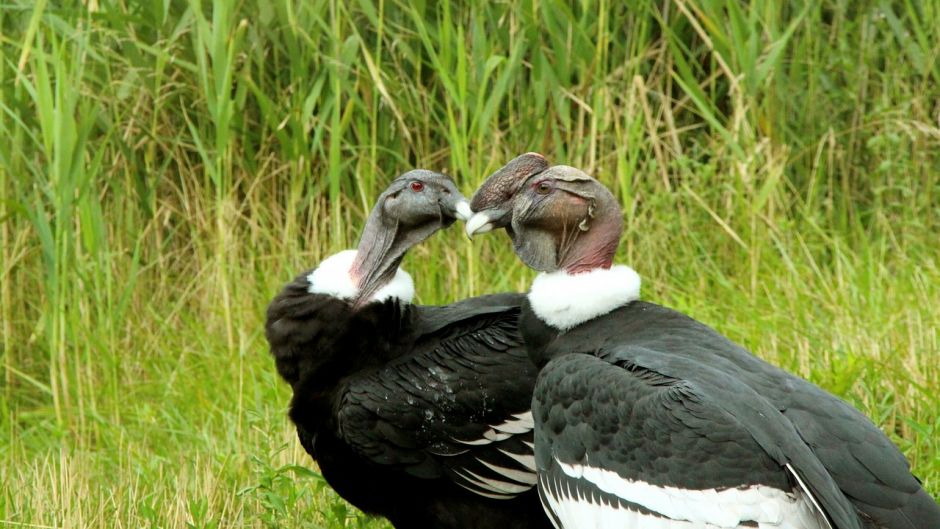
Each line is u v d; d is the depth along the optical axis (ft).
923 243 39.65
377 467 25.76
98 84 39.93
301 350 26.13
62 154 35.55
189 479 30.94
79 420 36.45
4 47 39.52
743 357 22.48
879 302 35.35
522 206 24.34
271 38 39.37
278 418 33.14
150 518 27.81
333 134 37.09
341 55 38.17
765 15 40.40
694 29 42.06
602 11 38.75
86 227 36.42
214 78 37.93
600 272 23.91
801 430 20.63
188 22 38.04
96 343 37.01
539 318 24.12
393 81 39.86
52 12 38.01
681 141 42.47
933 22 41.01
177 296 41.09
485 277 39.40
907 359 31.81
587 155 40.65
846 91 41.86
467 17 40.65
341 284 26.37
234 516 28.96
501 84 37.01
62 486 29.68
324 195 41.22
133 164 40.34
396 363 25.95
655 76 42.22
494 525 25.80
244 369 36.88
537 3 39.81
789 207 40.93
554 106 39.93
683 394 20.70
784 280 37.86
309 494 29.35
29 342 39.55
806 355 32.48
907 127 40.06
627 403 21.08
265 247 40.52
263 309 38.58
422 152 40.52
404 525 26.61
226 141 36.70
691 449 20.26
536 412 22.39
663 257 39.91
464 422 25.23
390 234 26.89
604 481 21.03
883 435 20.98
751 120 40.45
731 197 39.83
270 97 40.98
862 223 42.32
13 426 37.22
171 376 37.55
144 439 34.47
